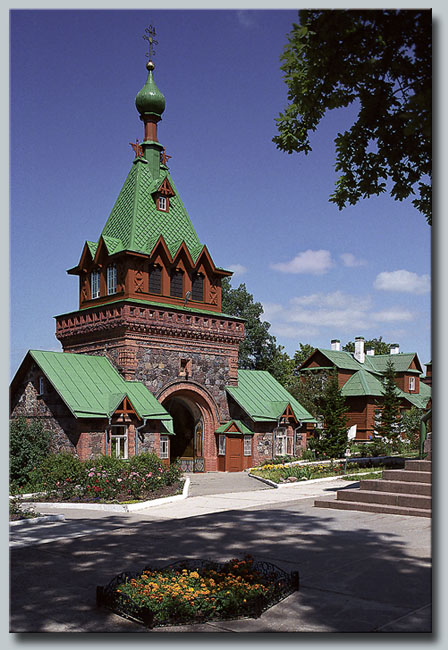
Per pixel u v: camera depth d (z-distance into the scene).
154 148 37.59
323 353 57.66
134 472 23.50
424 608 7.50
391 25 9.18
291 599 8.05
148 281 33.19
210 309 36.94
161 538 12.62
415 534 11.67
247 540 11.77
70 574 9.96
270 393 39.28
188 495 23.02
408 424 45.31
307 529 12.60
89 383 29.20
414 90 9.90
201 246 36.44
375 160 12.01
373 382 57.44
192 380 34.03
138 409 29.09
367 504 14.76
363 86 10.91
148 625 7.36
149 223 35.12
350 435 55.88
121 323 30.70
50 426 28.83
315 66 10.46
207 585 8.17
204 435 35.28
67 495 21.55
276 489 23.69
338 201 12.82
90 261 35.28
